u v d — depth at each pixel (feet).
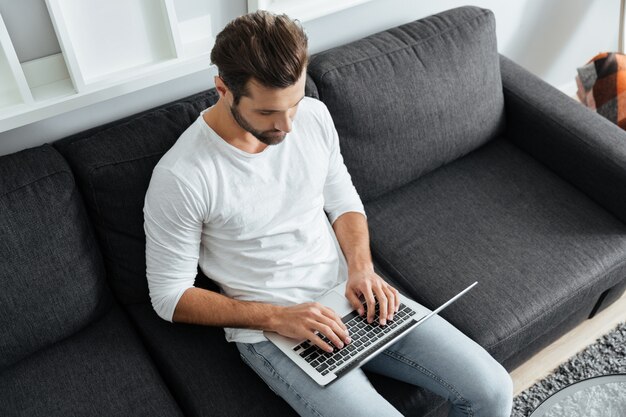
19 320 4.56
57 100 4.73
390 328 4.62
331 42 6.38
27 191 4.43
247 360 4.75
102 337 4.98
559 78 8.95
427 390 4.89
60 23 4.42
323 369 4.36
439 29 6.07
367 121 5.65
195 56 5.21
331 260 5.01
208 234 4.66
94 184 4.67
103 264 4.99
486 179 6.33
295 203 4.73
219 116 4.36
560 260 5.57
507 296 5.32
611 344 6.33
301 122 4.73
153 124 4.90
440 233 5.82
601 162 5.90
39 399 4.57
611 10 8.57
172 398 4.65
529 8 7.77
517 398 5.95
